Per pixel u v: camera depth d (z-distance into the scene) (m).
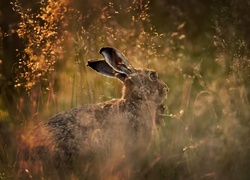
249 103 15.09
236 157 12.96
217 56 16.89
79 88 15.27
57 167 12.30
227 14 18.86
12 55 17.36
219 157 13.09
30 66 14.20
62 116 13.05
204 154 13.32
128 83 14.63
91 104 13.70
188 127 14.51
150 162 13.28
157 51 17.88
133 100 14.24
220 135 14.30
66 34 14.51
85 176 12.30
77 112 13.19
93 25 16.58
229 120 14.09
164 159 13.23
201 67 18.88
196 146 13.31
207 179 12.70
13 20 18.03
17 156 12.65
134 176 12.62
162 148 13.82
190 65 18.62
